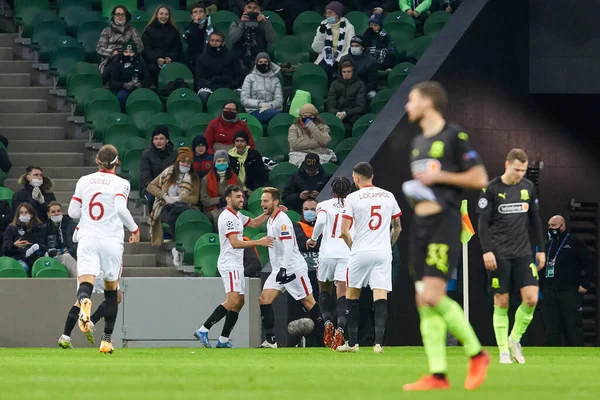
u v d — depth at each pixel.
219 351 53.09
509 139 71.12
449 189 26.23
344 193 54.50
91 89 76.69
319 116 73.81
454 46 69.62
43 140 75.38
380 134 67.12
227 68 78.12
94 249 44.47
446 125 26.53
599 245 74.81
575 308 66.06
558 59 71.94
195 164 68.12
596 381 30.50
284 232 57.34
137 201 70.31
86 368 35.69
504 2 71.19
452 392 25.12
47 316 58.84
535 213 41.78
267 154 73.56
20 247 62.25
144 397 23.89
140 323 59.22
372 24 78.50
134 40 78.62
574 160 73.50
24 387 26.98
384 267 50.06
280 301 62.59
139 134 74.75
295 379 30.31
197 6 80.50
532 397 24.12
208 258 63.97
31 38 81.38
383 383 28.66
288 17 85.88
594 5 71.88
